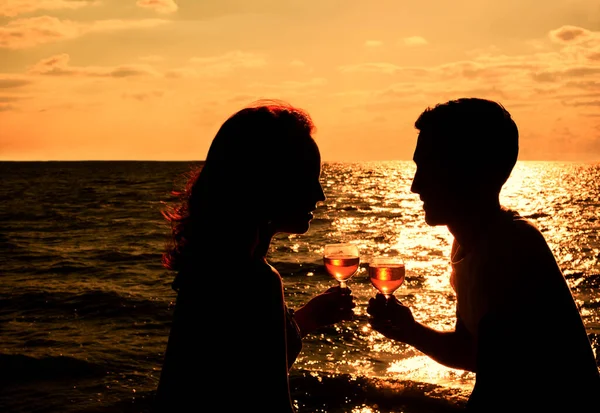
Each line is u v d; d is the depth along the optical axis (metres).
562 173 105.38
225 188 1.84
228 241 1.82
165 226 24.56
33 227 24.62
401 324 2.58
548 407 1.95
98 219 27.53
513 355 1.97
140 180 67.44
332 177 80.06
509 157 2.11
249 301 1.71
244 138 1.85
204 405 1.68
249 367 1.68
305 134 1.91
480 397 2.03
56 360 6.85
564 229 21.89
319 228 23.48
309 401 5.17
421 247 18.02
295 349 1.94
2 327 8.70
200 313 1.74
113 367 6.61
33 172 98.44
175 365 1.75
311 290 11.24
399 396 5.21
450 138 2.11
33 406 5.52
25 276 13.45
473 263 2.11
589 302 9.59
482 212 2.13
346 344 7.16
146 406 5.50
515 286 1.97
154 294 10.90
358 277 12.41
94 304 10.13
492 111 2.10
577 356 1.96
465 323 2.27
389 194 45.81
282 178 1.86
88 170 108.44
